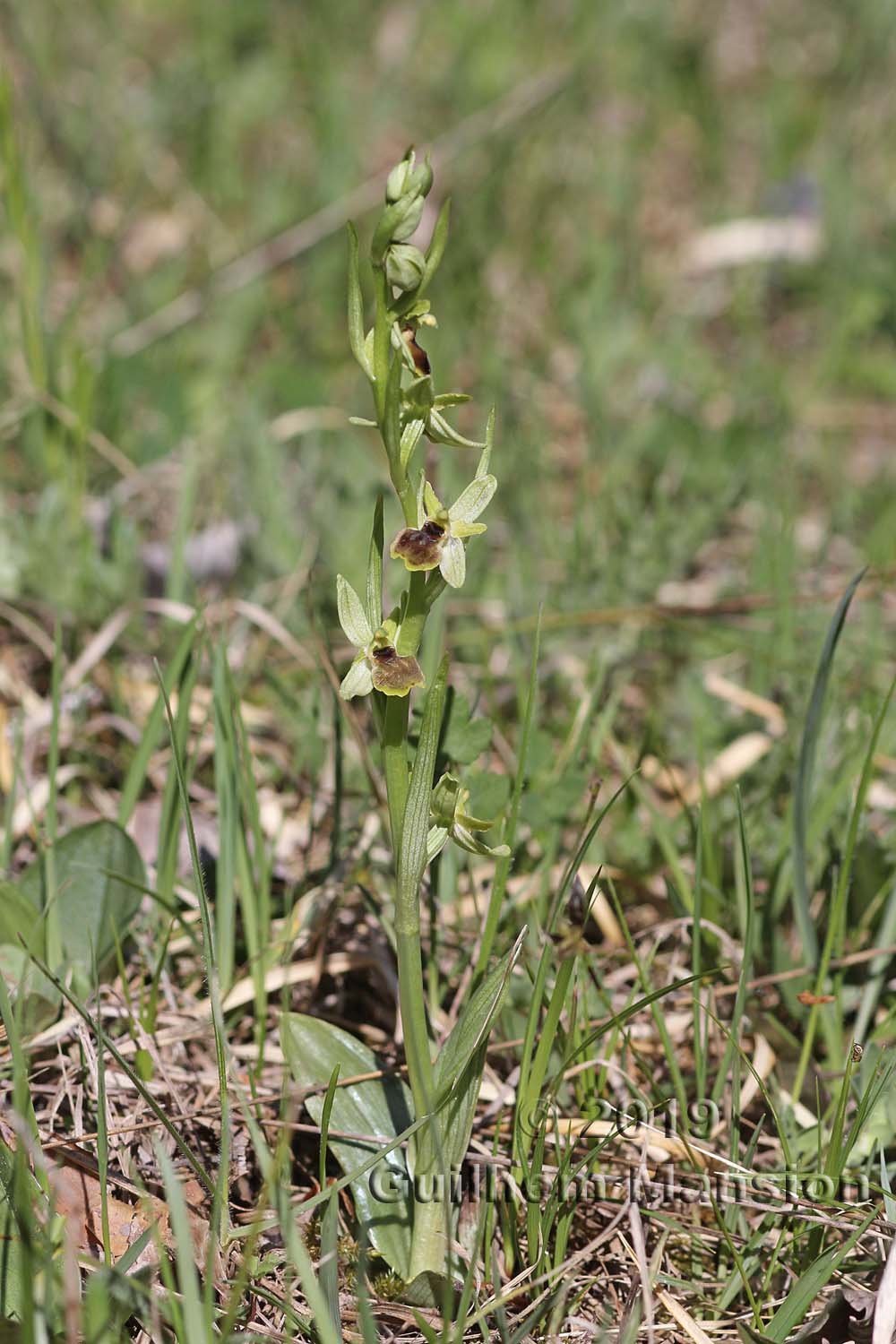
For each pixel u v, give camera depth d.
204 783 0.83
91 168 1.49
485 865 0.79
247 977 0.76
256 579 0.96
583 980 0.73
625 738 0.86
